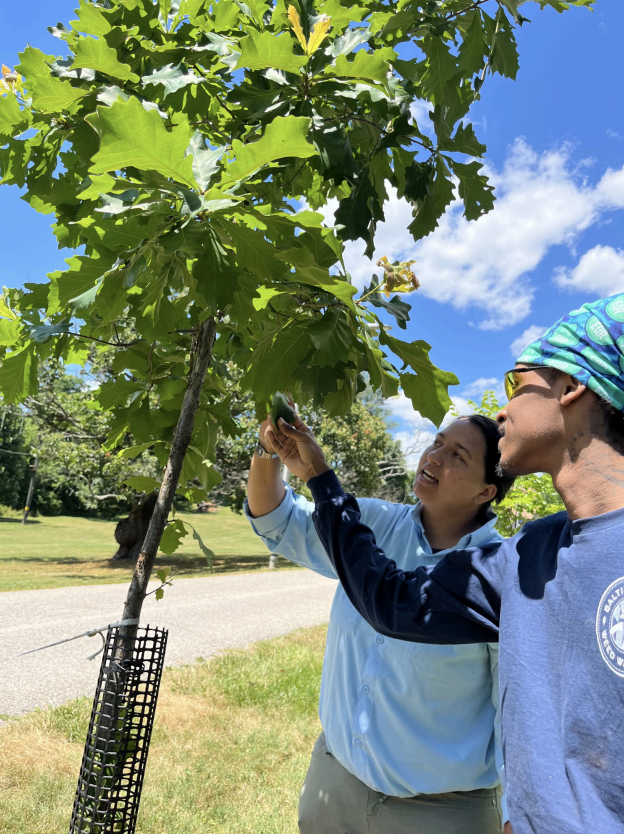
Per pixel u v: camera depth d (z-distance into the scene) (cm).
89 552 2345
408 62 194
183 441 186
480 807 173
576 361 89
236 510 2128
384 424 2677
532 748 81
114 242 155
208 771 407
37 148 208
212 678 612
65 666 645
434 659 168
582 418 91
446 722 170
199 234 135
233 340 223
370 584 134
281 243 171
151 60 193
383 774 172
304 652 755
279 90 178
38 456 1869
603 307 91
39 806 340
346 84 176
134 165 124
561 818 74
